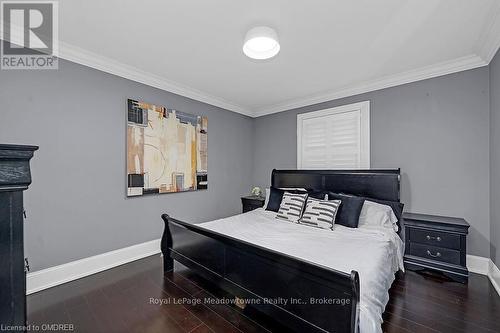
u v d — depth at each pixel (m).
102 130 2.71
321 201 2.85
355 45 2.35
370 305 1.30
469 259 2.63
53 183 2.35
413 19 1.93
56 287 2.28
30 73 2.21
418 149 2.98
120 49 2.45
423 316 1.84
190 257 2.28
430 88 2.90
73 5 1.77
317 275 1.34
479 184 2.60
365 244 2.06
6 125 2.09
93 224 2.64
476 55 2.53
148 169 3.14
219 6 1.78
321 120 3.86
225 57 2.62
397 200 2.95
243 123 4.70
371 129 3.36
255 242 2.10
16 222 0.75
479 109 2.60
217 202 4.17
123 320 1.79
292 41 2.28
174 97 3.50
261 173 4.75
